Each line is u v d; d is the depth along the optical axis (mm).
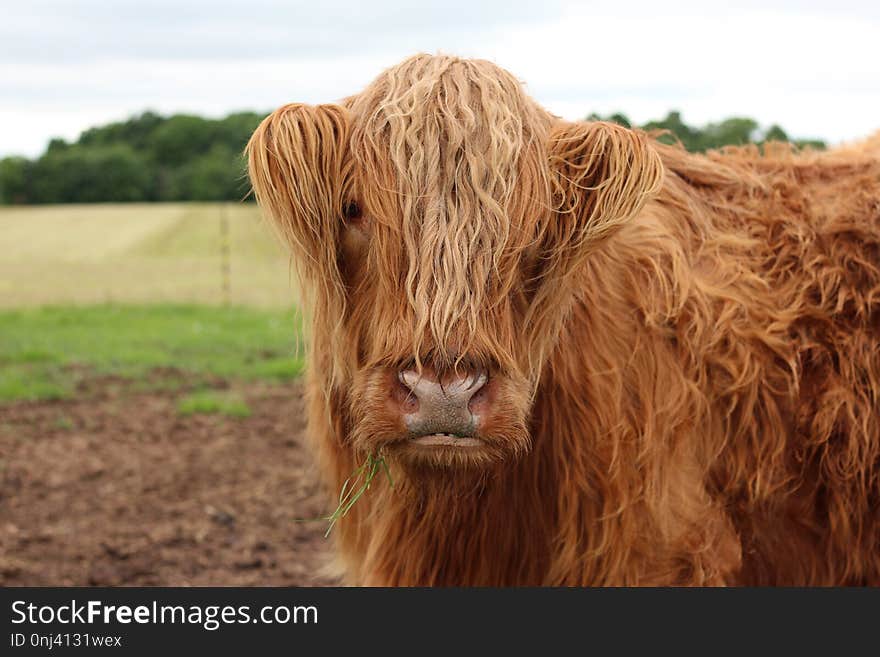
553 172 1484
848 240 1849
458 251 1375
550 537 1653
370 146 1445
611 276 1674
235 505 3461
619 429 1619
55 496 3520
